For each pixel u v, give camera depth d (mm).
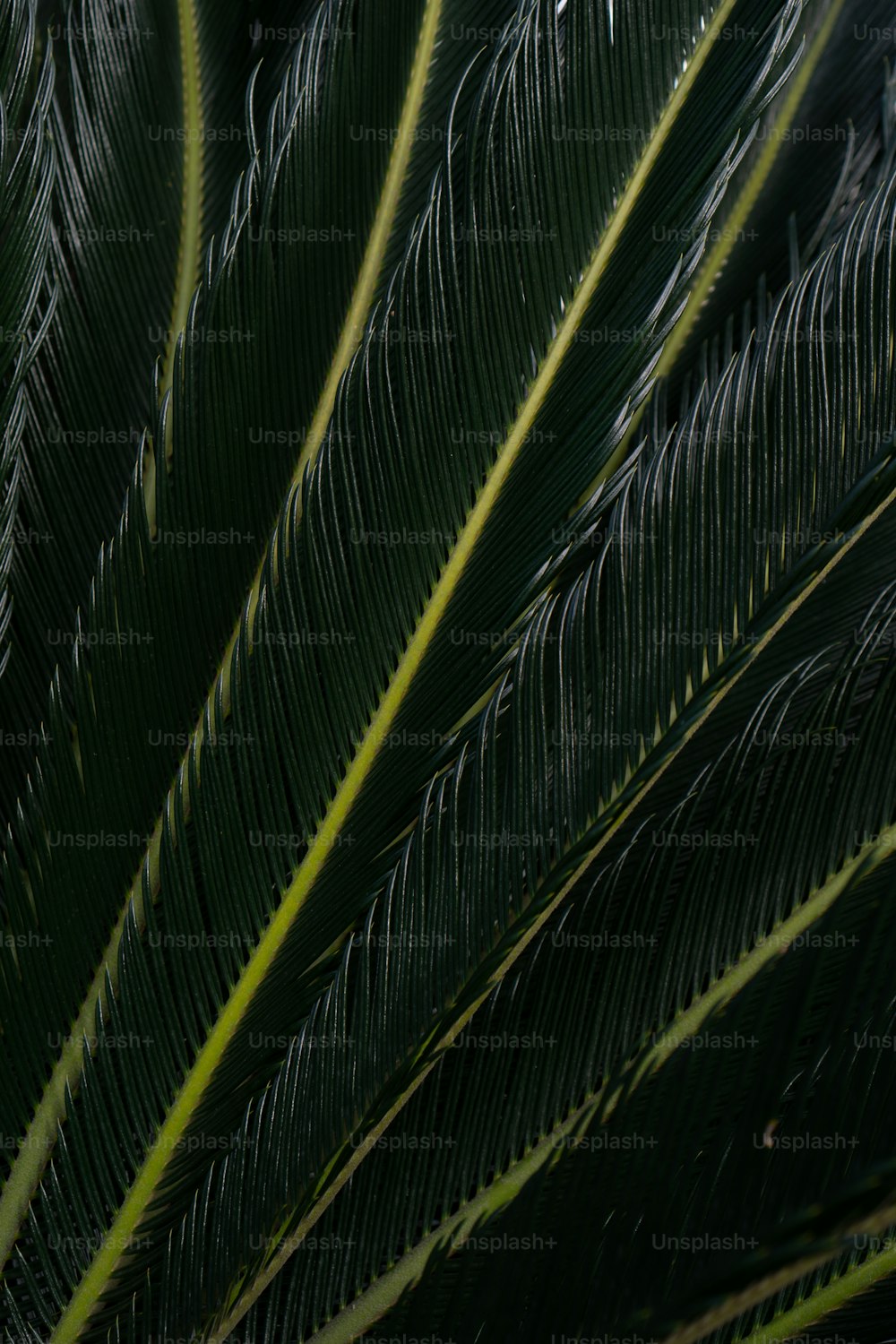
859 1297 1301
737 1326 1305
